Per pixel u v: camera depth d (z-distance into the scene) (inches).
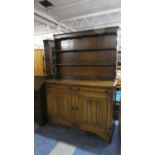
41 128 98.0
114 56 95.6
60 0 121.4
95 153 70.4
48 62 185.0
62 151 72.2
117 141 80.8
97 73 101.9
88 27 208.4
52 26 192.5
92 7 138.2
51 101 98.5
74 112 89.0
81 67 107.0
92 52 102.2
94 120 82.3
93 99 81.0
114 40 94.2
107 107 77.6
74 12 152.0
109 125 78.0
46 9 141.8
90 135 87.7
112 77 97.5
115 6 136.6
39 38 285.3
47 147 75.6
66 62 113.3
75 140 82.3
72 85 87.2
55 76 118.3
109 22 185.5
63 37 106.6
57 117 97.1
